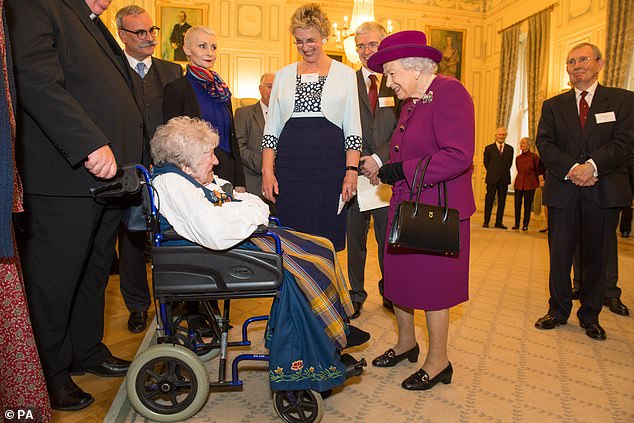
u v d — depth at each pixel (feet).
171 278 5.82
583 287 9.43
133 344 8.57
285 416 5.98
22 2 5.48
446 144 6.24
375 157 8.93
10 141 3.99
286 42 32.89
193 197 5.74
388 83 6.86
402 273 6.89
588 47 9.39
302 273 5.76
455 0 36.01
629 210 22.94
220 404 6.55
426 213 6.06
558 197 9.48
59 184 5.90
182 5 31.35
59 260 6.05
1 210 3.91
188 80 9.07
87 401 6.37
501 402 6.61
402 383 7.03
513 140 33.71
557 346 8.73
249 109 13.51
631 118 9.07
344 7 33.32
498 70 34.96
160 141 6.25
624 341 9.02
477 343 8.84
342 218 8.93
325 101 8.51
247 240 6.10
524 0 32.19
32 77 5.33
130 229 7.15
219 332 6.82
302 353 5.64
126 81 6.94
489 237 23.93
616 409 6.44
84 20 6.26
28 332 4.80
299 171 8.66
